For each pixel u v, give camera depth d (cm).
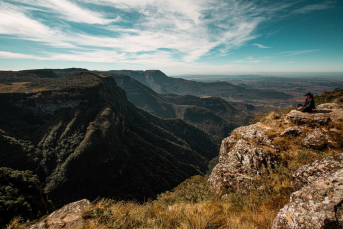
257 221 332
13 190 2467
